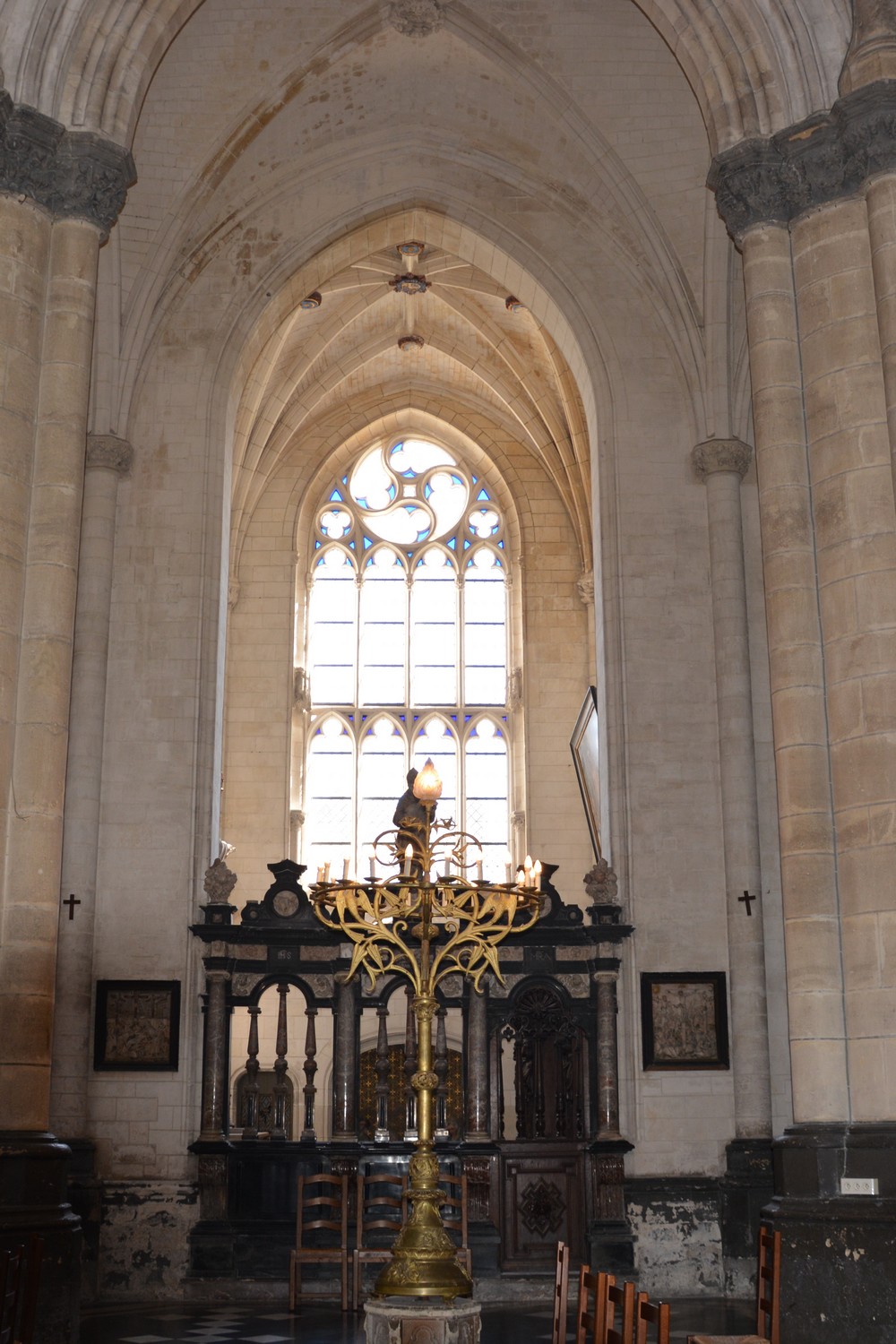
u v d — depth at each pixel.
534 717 33.16
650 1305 7.43
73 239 13.68
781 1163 12.23
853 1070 12.23
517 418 33.84
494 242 23.61
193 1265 19.09
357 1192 18.23
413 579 35.09
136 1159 19.62
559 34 22.11
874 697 12.54
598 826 26.44
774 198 14.10
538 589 33.94
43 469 13.14
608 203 23.03
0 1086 11.98
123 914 20.56
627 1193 19.62
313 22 21.81
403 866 12.51
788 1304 11.77
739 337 22.64
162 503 22.31
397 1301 11.27
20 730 12.60
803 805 12.77
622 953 20.61
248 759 32.44
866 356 13.29
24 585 12.89
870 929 12.23
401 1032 30.39
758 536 22.41
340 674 34.34
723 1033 20.34
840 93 13.70
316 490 35.22
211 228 23.03
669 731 21.62
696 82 14.88
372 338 32.69
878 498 12.92
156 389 22.78
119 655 21.64
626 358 23.12
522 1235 19.47
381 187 23.70
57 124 13.59
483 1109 19.73
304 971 20.27
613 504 22.58
